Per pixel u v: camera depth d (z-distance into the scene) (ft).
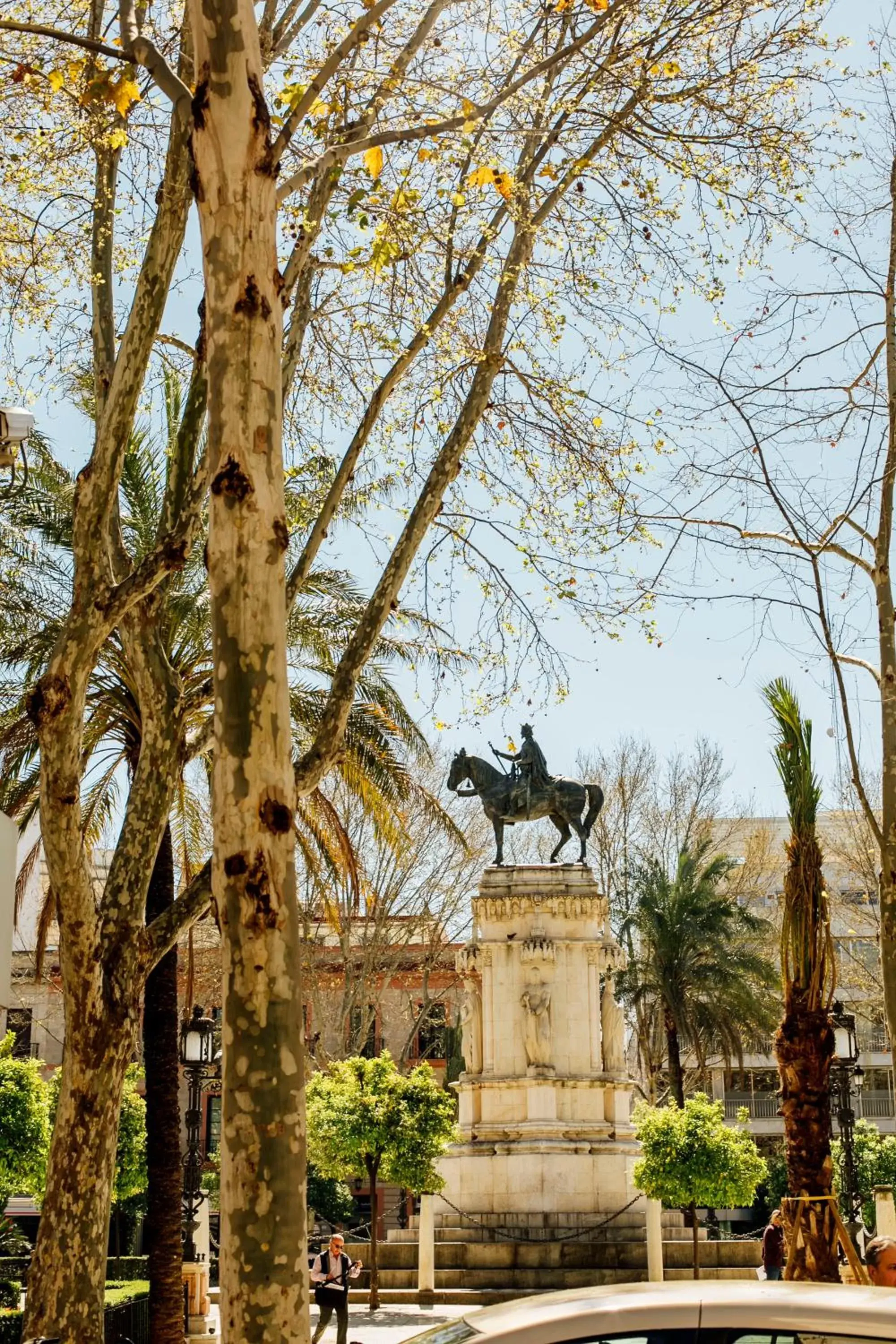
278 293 26.43
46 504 63.26
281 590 24.99
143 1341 61.67
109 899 36.58
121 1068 35.24
